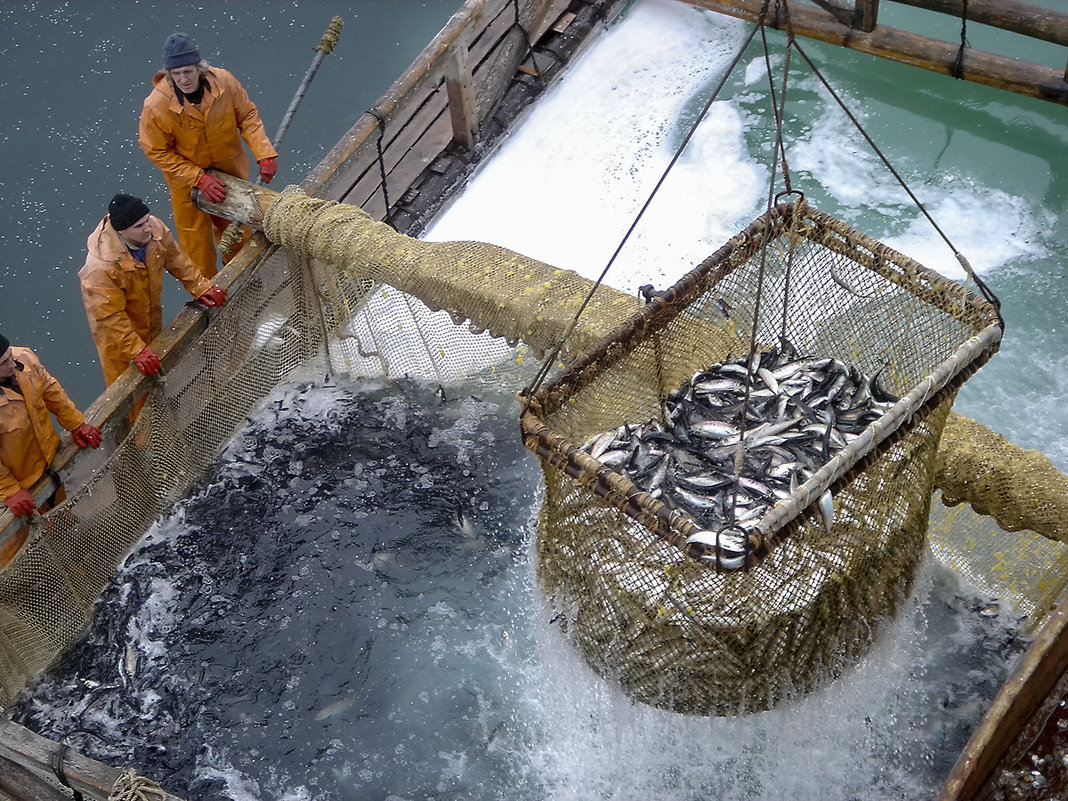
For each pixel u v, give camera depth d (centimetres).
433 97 1022
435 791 636
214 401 809
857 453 465
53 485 727
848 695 625
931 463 566
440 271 749
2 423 678
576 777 632
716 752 625
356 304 822
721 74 1032
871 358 644
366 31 1222
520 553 745
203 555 764
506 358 809
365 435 824
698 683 549
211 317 791
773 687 549
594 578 547
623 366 589
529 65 1032
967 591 686
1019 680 471
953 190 916
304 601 734
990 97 984
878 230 893
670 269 874
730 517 476
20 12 1259
